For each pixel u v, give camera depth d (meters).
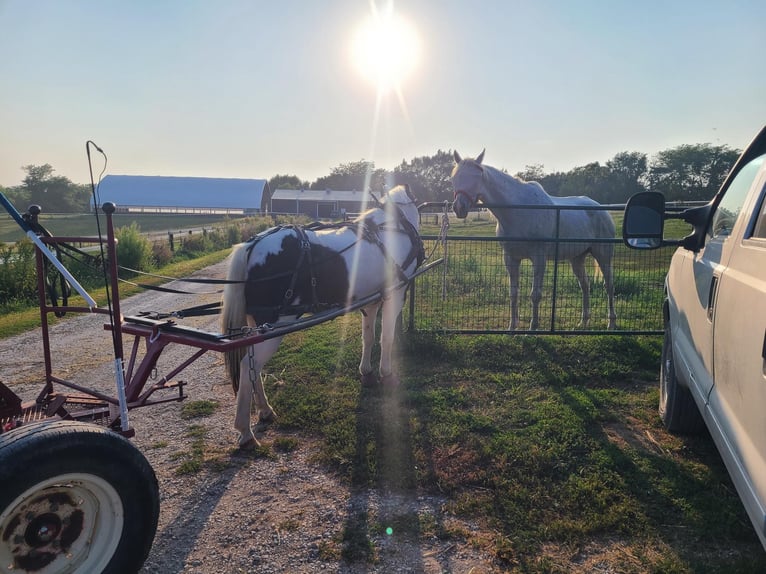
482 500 3.40
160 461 4.14
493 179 7.04
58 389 6.02
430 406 4.93
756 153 3.14
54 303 3.63
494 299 9.71
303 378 5.84
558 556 2.86
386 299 5.19
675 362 3.83
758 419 1.86
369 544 3.01
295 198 87.50
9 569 2.21
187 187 89.12
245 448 4.20
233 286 4.00
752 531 2.99
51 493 2.26
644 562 2.78
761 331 1.89
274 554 2.97
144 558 2.54
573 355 6.34
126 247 17.20
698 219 3.64
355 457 4.02
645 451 4.00
